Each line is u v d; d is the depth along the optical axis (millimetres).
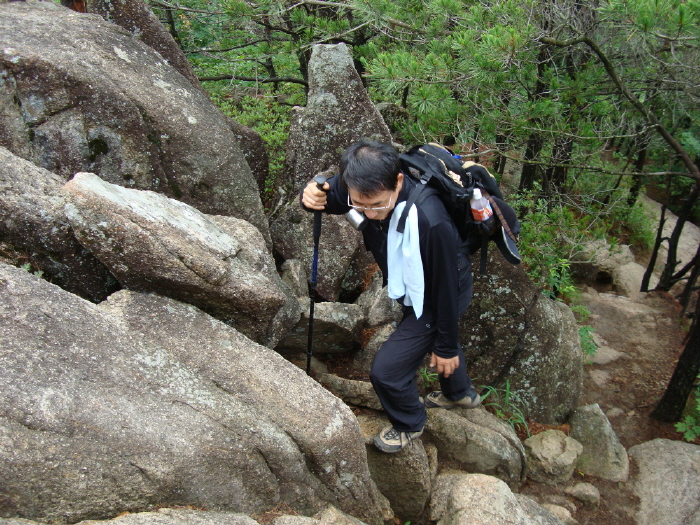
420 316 2496
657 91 5215
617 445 3887
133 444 1748
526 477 3590
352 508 2416
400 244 2396
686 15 3443
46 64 2602
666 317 5832
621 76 5012
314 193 2559
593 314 5715
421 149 2492
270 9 5504
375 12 4648
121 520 1642
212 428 1936
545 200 5598
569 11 4496
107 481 1690
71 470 1621
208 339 2213
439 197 2379
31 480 1557
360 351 3605
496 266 3705
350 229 3787
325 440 2145
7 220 2262
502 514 2480
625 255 7137
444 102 4270
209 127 3119
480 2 4410
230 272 2377
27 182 2359
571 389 3936
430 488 3068
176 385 1981
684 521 3387
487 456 3311
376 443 2926
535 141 5160
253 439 2012
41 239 2316
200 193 3092
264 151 4102
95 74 2725
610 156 8906
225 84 7488
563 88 4699
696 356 4016
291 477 2131
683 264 7652
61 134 2721
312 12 6383
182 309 2279
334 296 3850
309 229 3809
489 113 4547
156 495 1794
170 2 6629
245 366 2184
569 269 5883
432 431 3346
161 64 3221
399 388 2703
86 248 2205
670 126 6480
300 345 3514
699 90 4836
